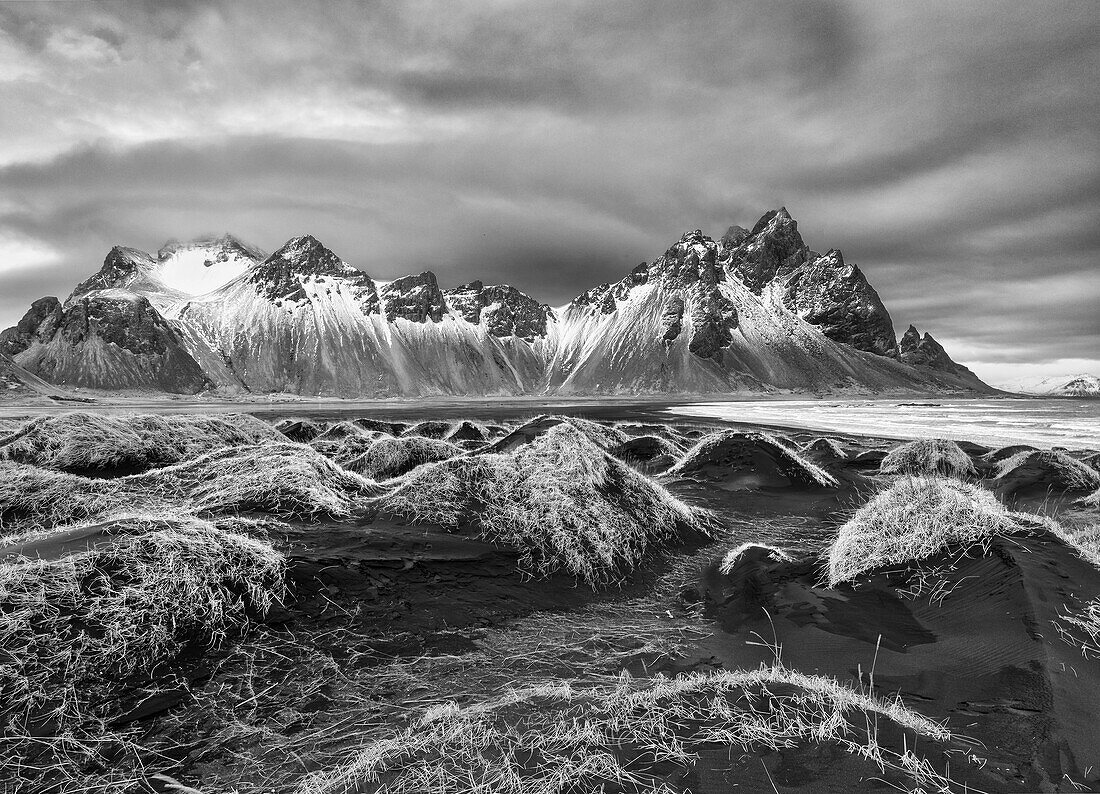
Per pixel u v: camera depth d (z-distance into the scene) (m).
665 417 76.88
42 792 3.85
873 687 4.92
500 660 5.83
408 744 3.86
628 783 3.23
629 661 5.81
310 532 8.12
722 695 4.27
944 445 19.20
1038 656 5.01
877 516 8.28
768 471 15.77
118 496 10.40
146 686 4.96
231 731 4.52
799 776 3.28
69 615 5.22
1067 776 3.47
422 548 8.02
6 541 6.99
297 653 5.68
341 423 29.30
